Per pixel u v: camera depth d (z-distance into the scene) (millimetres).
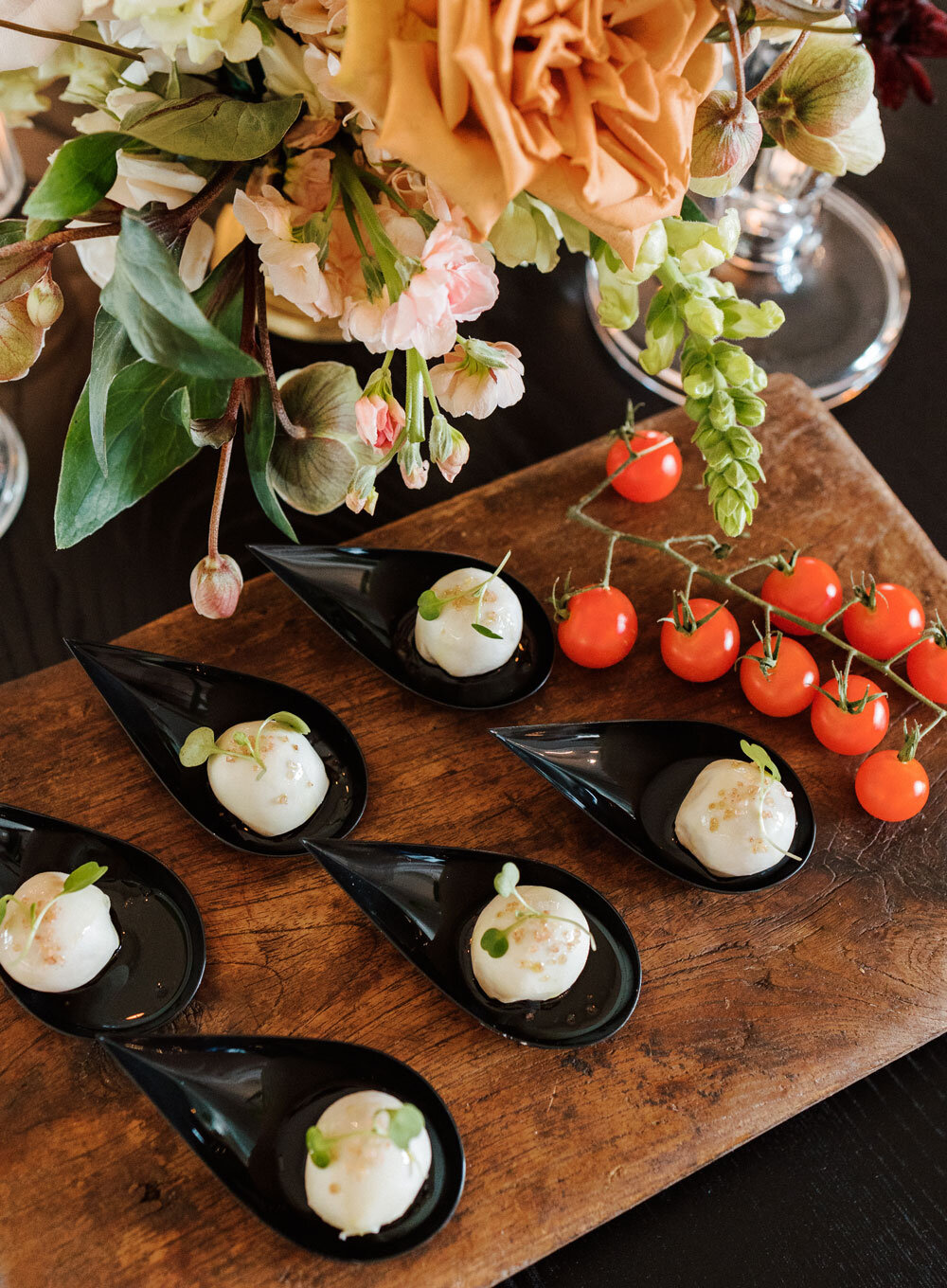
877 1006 366
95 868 351
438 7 248
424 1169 329
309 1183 324
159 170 321
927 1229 364
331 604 409
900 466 487
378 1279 327
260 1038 341
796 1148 373
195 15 279
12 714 403
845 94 331
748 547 435
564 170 263
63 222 313
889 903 380
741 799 366
